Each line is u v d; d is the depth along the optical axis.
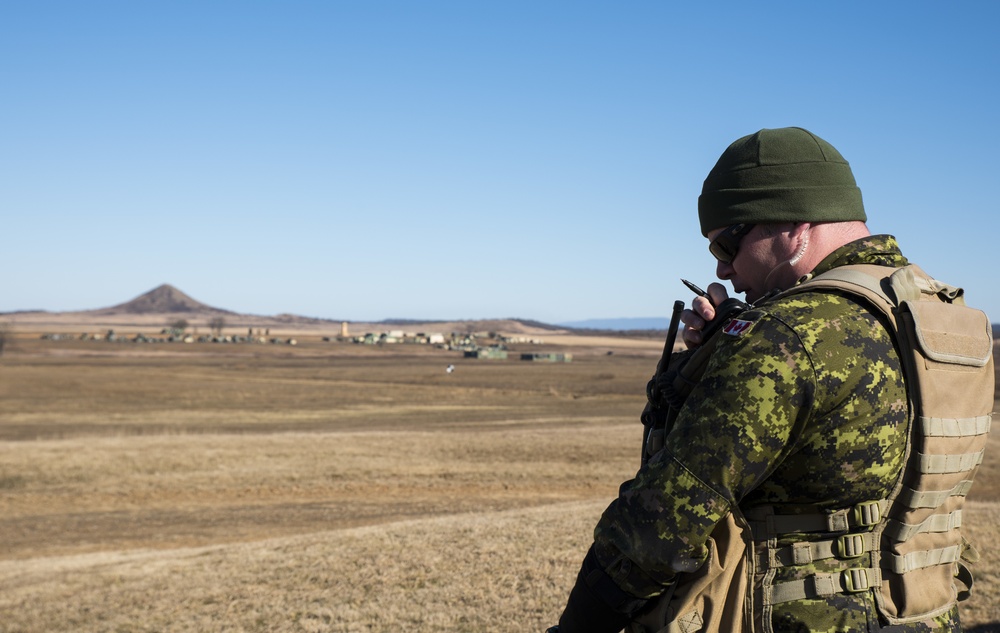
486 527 13.00
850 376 1.55
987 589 7.98
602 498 24.14
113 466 28.31
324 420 50.38
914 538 1.64
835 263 1.78
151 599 11.30
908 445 1.60
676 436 1.60
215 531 21.38
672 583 1.64
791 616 1.55
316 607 9.92
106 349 179.25
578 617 1.66
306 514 23.11
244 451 30.47
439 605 9.34
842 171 1.81
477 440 32.66
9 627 10.80
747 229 1.83
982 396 1.76
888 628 1.58
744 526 1.60
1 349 163.25
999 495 22.30
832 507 1.58
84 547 19.94
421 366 126.94
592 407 58.97
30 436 42.28
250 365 124.25
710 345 1.74
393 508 23.59
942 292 1.82
